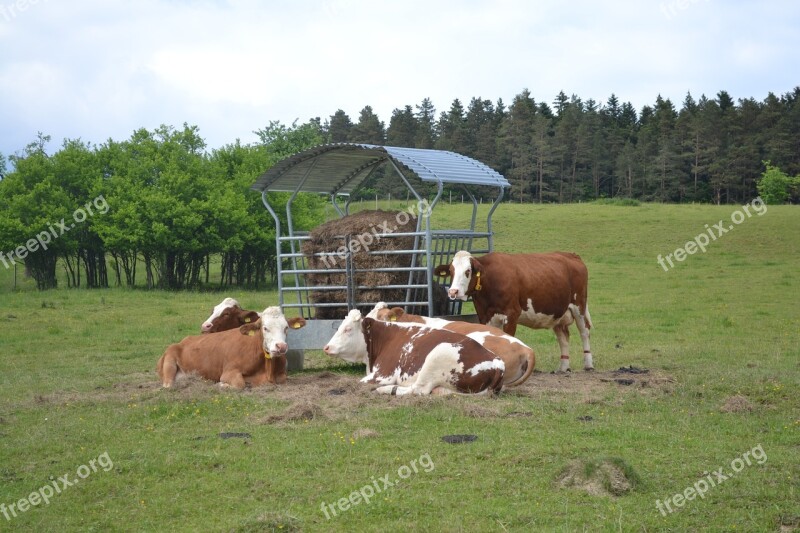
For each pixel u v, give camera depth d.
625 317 20.45
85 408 9.48
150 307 24.20
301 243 13.55
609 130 92.06
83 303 25.23
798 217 48.34
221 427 8.31
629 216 53.47
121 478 6.77
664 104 100.25
